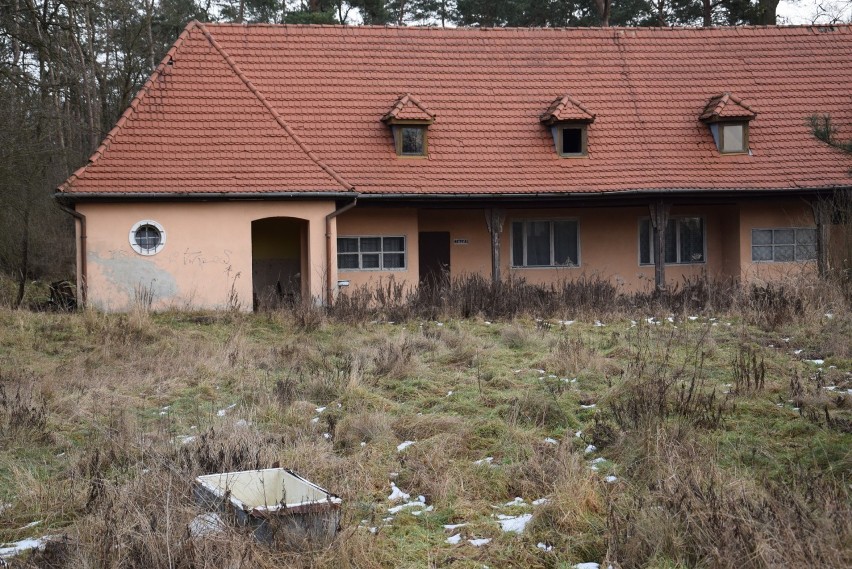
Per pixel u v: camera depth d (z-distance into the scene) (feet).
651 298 65.57
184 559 20.79
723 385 38.17
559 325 57.47
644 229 83.35
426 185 74.28
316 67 81.41
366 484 27.45
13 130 72.13
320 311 61.41
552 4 144.36
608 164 78.28
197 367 44.29
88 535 23.03
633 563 21.44
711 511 21.77
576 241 82.48
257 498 25.09
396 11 159.63
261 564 20.99
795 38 89.15
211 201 68.54
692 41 88.38
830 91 85.10
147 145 69.62
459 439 31.53
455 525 24.75
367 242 76.64
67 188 65.98
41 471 29.76
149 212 67.77
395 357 43.68
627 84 84.53
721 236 84.33
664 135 80.84
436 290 66.28
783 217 81.05
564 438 31.04
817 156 79.66
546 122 79.51
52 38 84.74
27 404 35.29
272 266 78.48
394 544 23.45
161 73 74.02
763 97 84.28
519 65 84.84
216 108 72.84
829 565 19.15
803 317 53.62
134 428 32.73
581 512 24.32
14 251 80.79
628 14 139.74
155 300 67.92
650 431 29.43
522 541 23.40
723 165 79.00
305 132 76.59
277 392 38.14
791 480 25.27
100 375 43.09
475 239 81.10
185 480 25.14
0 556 22.98
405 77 82.23
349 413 35.35
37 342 52.03
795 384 36.58
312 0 141.69
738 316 58.59
